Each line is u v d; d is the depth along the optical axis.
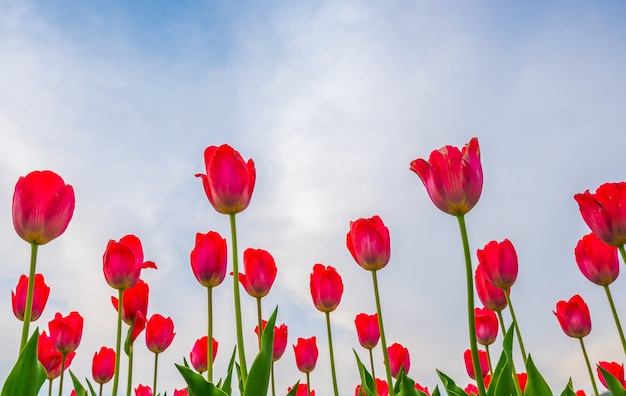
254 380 0.75
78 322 1.06
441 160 0.78
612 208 0.87
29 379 0.76
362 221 0.96
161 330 1.09
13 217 0.80
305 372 1.21
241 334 0.80
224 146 0.83
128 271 0.93
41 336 1.06
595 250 0.99
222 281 0.89
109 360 1.19
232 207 0.82
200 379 0.74
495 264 0.95
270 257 0.97
